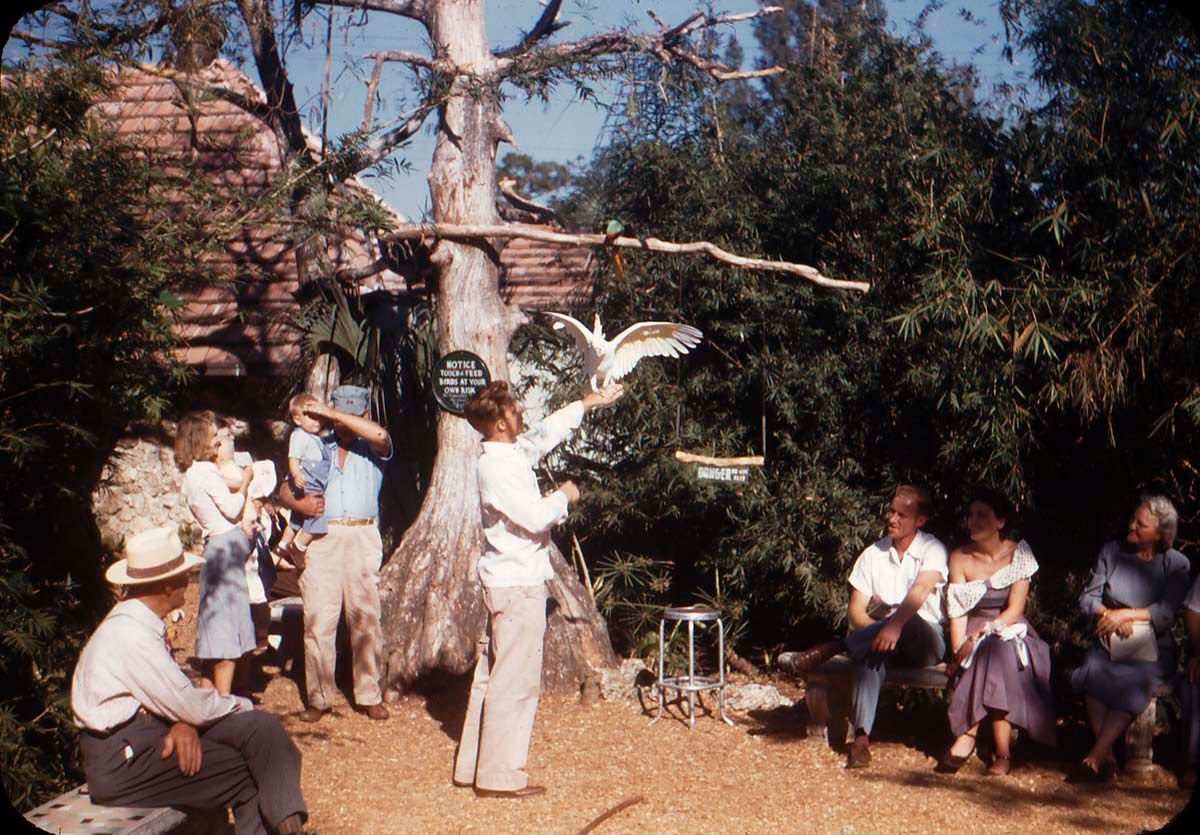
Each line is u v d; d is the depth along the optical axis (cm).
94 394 501
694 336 573
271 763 424
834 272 788
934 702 694
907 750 626
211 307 1009
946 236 696
